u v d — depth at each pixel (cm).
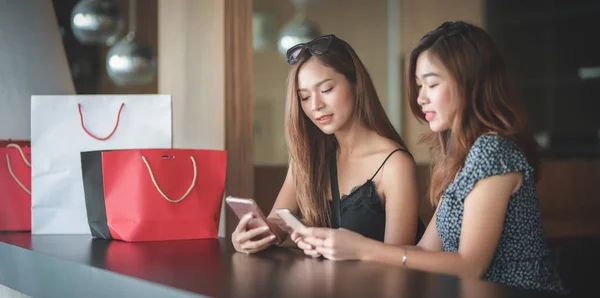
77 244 189
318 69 188
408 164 191
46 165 215
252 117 265
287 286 117
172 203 198
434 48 151
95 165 202
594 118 591
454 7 696
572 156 565
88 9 407
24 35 267
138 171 196
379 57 763
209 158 204
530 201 147
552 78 612
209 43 264
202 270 139
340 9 782
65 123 216
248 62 264
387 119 199
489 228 142
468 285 114
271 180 354
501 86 150
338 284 118
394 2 746
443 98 151
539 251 150
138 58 434
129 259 158
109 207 197
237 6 260
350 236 147
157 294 122
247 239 166
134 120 219
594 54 587
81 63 584
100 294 143
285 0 782
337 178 199
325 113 189
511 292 107
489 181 142
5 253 190
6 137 261
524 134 149
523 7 627
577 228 393
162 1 295
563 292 154
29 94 266
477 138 148
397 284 116
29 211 228
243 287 118
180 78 284
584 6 586
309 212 200
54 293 163
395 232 187
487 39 150
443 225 155
